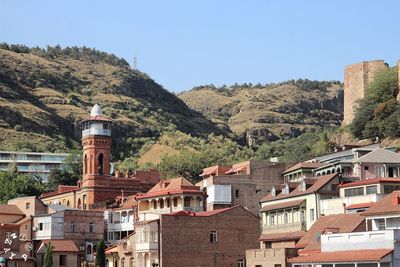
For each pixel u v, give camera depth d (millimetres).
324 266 99250
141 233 139000
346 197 124625
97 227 171875
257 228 139625
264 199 144000
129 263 145250
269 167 169000
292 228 132250
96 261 148250
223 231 136625
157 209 164500
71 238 167750
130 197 186000
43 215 166875
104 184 194375
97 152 196125
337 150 182125
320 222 114688
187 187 161625
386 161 138000
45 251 151875
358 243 94438
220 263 135250
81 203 196500
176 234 133250
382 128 194500
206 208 164750
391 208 99000
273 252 116375
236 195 165875
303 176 156625
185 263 133000
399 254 89812
